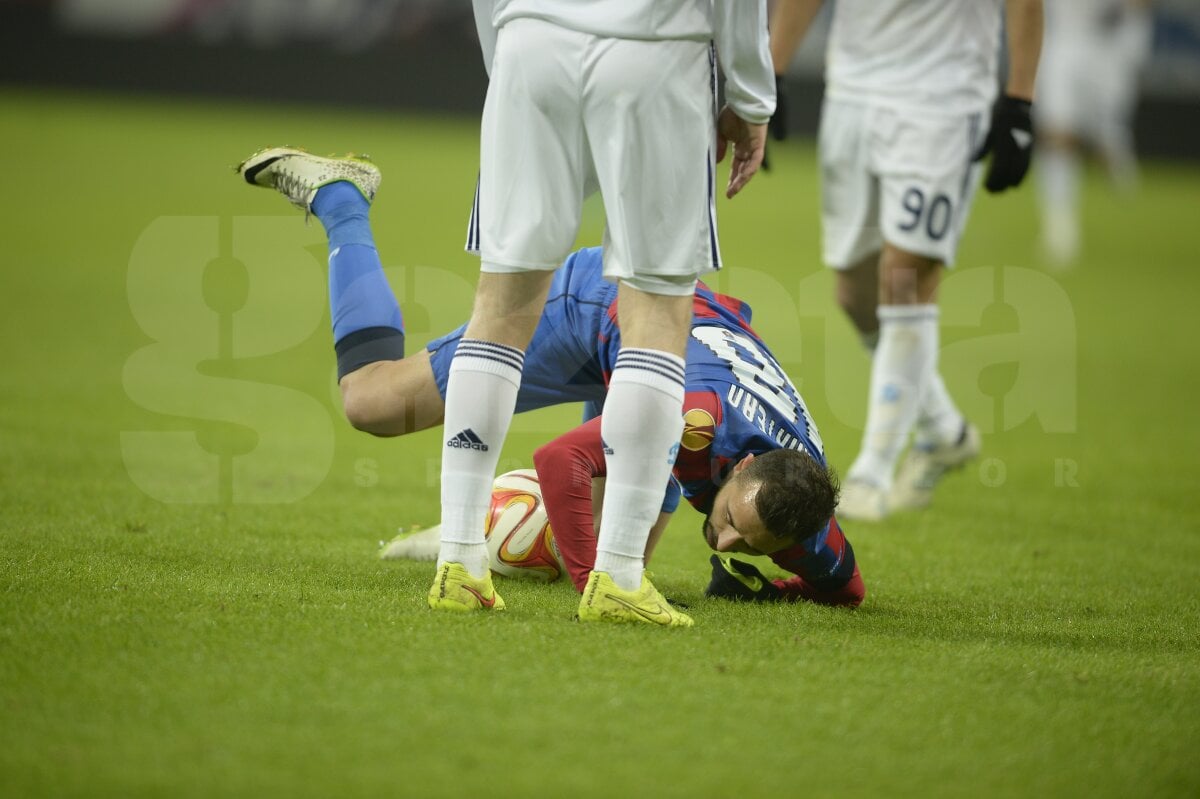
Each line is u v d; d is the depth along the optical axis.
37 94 86.69
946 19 16.89
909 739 7.79
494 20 10.01
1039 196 78.38
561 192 9.66
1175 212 71.50
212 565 11.55
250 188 52.94
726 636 9.78
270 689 8.02
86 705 7.64
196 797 6.53
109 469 16.22
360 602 10.23
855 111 17.28
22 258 36.59
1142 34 54.72
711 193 9.80
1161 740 7.96
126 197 49.34
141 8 86.94
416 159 66.50
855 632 10.27
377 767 6.97
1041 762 7.52
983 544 15.23
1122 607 12.09
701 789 6.91
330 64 88.25
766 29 9.73
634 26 9.34
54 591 9.99
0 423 18.64
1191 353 32.62
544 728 7.63
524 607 10.55
